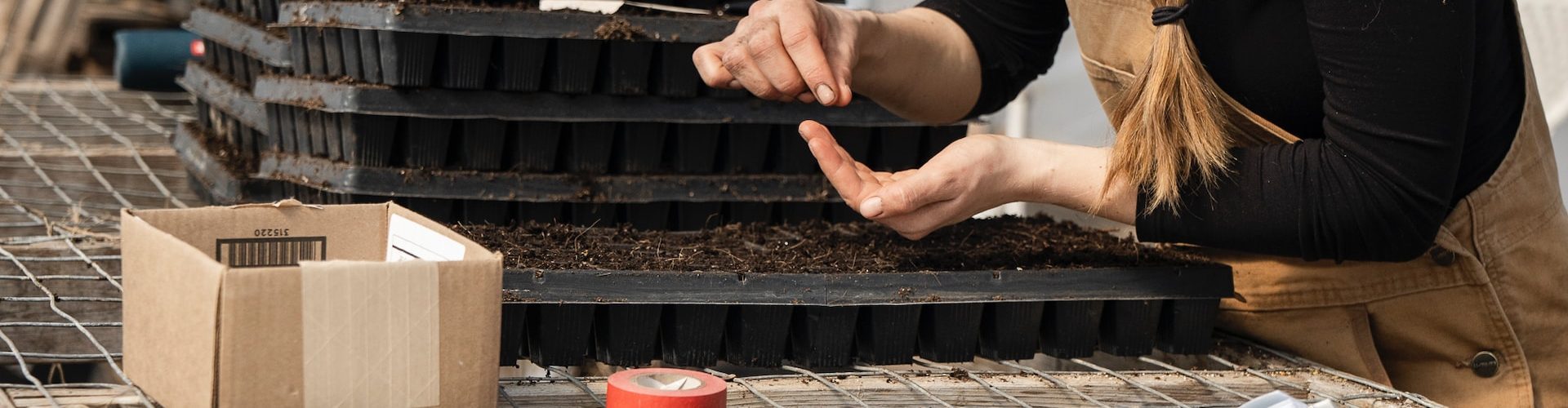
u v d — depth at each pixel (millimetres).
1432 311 1354
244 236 1015
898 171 1658
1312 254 1190
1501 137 1283
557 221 1509
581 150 1512
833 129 1604
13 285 1467
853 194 1185
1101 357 1432
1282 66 1208
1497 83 1223
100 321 1488
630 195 1519
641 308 1184
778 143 1590
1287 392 1232
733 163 1574
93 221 1731
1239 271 1430
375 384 885
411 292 890
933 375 1206
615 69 1452
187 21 1984
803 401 1130
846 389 1143
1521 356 1346
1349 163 1122
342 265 865
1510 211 1317
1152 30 1376
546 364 1186
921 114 1566
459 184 1467
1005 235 1458
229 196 1701
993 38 1567
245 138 1823
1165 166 1154
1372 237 1157
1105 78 1492
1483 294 1324
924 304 1246
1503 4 1205
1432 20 1034
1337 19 1070
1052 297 1256
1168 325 1322
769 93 1298
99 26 3828
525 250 1249
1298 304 1396
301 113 1528
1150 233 1217
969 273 1236
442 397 914
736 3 1630
